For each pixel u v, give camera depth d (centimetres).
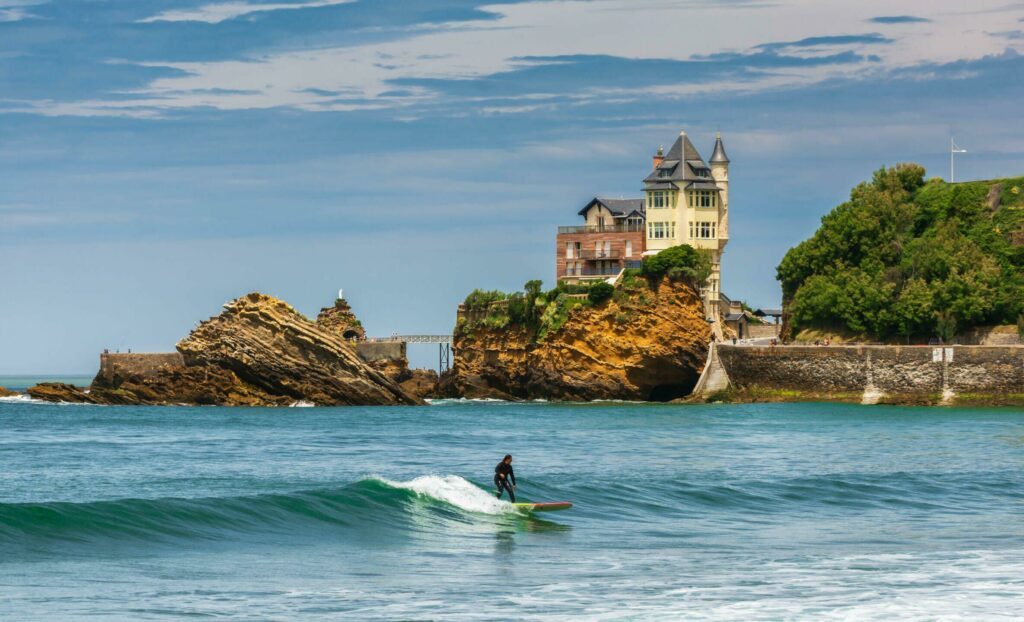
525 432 17838
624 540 8000
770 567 6994
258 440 16525
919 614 5794
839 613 5803
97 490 10550
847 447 15325
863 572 6844
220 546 7412
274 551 7325
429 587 6341
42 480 11462
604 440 16388
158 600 5931
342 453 14488
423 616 5712
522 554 7388
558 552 7481
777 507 9762
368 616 5700
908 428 18500
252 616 5669
